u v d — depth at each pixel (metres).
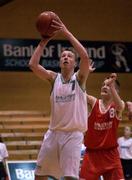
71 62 7.95
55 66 23.69
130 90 25.09
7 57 23.39
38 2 24.39
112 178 9.81
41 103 24.11
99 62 24.30
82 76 7.88
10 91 23.84
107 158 9.82
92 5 24.95
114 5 25.16
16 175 16.45
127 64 24.66
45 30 7.67
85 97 7.96
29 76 24.09
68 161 7.80
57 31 7.68
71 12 24.72
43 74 8.03
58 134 7.90
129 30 25.20
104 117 9.79
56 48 23.69
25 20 24.19
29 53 23.64
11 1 23.98
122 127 23.44
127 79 25.06
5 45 23.39
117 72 24.52
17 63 23.52
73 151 7.81
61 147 7.85
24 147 22.33
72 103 7.79
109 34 25.00
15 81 23.94
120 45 24.61
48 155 7.99
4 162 16.72
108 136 9.79
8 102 23.77
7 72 23.81
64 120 7.81
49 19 7.63
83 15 24.84
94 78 24.58
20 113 23.11
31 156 22.16
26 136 22.55
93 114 9.87
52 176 8.14
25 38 23.75
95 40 24.66
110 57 24.44
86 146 9.92
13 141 22.33
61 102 7.82
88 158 9.90
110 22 25.06
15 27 24.06
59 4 24.66
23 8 24.19
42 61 23.50
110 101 9.91
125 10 25.25
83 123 7.87
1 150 16.81
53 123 7.95
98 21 24.95
